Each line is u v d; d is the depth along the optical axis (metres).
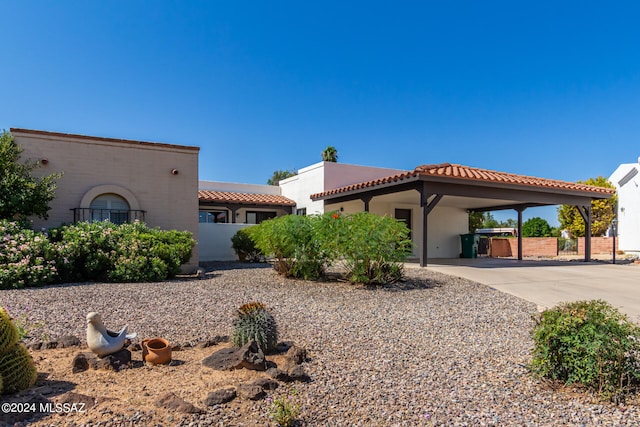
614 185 24.59
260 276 10.91
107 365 3.70
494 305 7.57
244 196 19.39
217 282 9.68
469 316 6.61
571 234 27.45
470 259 18.36
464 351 4.73
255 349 4.00
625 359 3.57
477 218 24.72
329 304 7.27
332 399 3.33
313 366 4.05
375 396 3.41
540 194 14.91
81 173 11.51
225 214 19.64
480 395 3.51
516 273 12.12
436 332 5.57
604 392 3.48
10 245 8.94
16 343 3.28
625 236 22.27
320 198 17.20
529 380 3.87
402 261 9.88
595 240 23.77
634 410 3.27
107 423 2.71
